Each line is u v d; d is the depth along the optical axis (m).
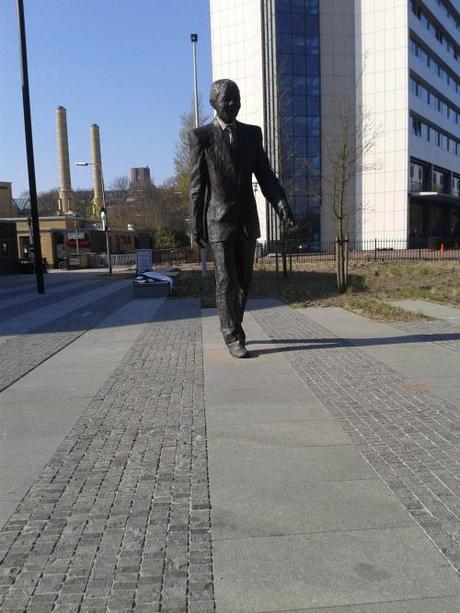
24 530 3.26
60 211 81.31
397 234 50.81
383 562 2.82
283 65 46.75
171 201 80.44
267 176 7.82
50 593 2.67
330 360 7.36
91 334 10.55
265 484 3.74
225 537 3.10
